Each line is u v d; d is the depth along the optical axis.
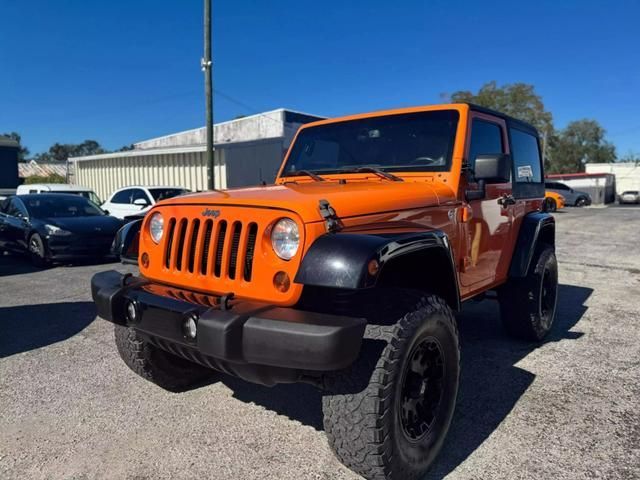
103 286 3.02
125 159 21.86
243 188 3.27
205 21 14.46
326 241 2.40
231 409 3.54
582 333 5.32
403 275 3.08
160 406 3.58
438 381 2.86
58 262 9.96
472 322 5.73
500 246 4.27
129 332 3.48
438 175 3.54
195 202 2.87
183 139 33.19
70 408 3.55
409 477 2.62
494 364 4.39
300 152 4.29
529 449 3.00
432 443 2.77
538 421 3.34
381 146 3.88
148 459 2.92
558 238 15.21
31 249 9.88
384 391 2.44
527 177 4.88
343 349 2.21
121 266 9.84
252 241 2.59
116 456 2.95
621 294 7.27
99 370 4.24
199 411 3.51
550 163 59.03
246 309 2.40
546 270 4.96
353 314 2.62
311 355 2.19
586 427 3.26
